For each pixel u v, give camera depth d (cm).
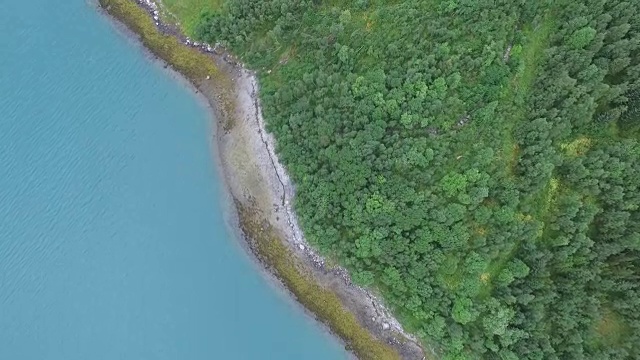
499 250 7088
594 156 6881
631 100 6788
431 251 7275
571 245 6938
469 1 7138
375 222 7462
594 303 6875
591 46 6838
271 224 8162
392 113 7394
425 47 7362
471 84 7250
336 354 7969
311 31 7975
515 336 7044
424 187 7325
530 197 7056
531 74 7206
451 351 7438
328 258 7969
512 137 7169
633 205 6738
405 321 7712
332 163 7662
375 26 7662
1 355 7919
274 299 8131
